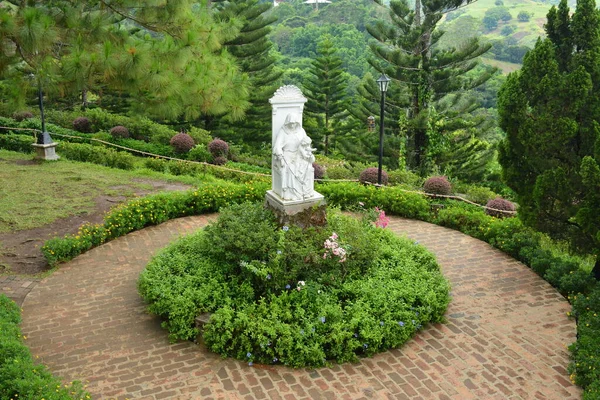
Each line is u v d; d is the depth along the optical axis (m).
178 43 9.05
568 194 7.88
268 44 23.56
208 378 5.93
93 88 9.45
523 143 8.19
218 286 7.15
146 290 7.19
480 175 21.34
